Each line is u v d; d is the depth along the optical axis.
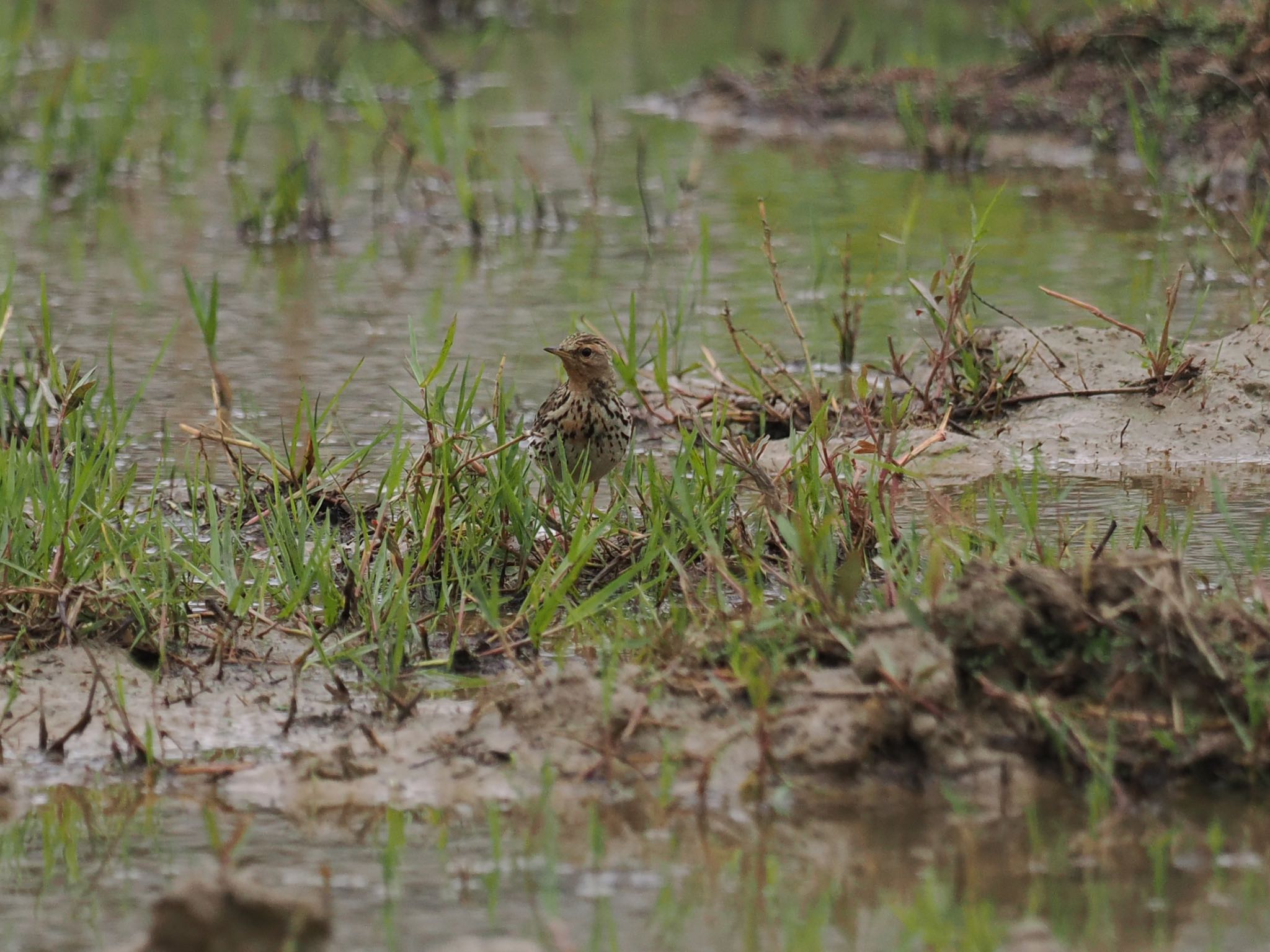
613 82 33.97
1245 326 15.26
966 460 13.33
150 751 8.44
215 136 29.53
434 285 19.48
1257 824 7.54
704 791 7.91
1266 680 8.02
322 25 40.56
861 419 14.00
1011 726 8.09
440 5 41.81
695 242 21.27
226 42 38.06
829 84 30.06
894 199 23.47
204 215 23.67
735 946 6.65
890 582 9.21
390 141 26.41
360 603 10.01
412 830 7.75
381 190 24.31
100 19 41.22
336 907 7.02
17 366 15.73
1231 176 23.52
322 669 9.55
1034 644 8.20
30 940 6.82
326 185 25.66
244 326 17.66
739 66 32.69
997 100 27.53
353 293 19.09
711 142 28.72
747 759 8.08
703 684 8.47
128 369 16.00
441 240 22.12
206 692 9.26
